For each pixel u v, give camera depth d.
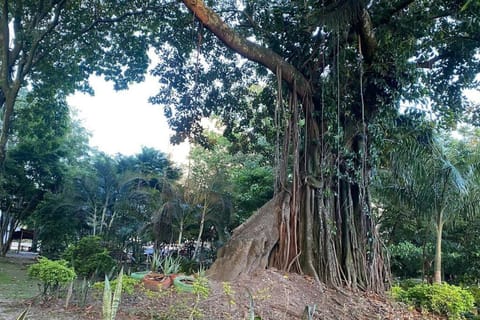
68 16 12.45
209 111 12.14
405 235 13.84
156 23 11.80
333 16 6.11
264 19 8.99
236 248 6.96
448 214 10.18
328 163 7.75
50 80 14.18
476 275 12.52
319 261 7.23
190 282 6.41
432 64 9.08
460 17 7.85
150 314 5.11
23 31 12.10
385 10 7.38
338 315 5.81
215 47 11.28
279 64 7.59
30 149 20.31
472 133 13.99
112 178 16.98
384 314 6.17
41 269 6.32
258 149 13.07
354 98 8.00
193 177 15.28
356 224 7.70
